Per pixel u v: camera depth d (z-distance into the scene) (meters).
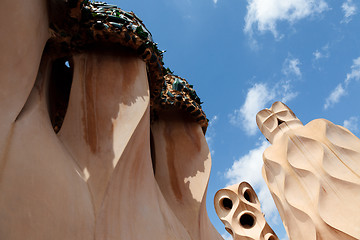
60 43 7.54
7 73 4.68
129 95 7.67
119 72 8.01
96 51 8.23
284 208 11.92
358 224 9.21
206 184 10.32
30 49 5.26
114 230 5.37
